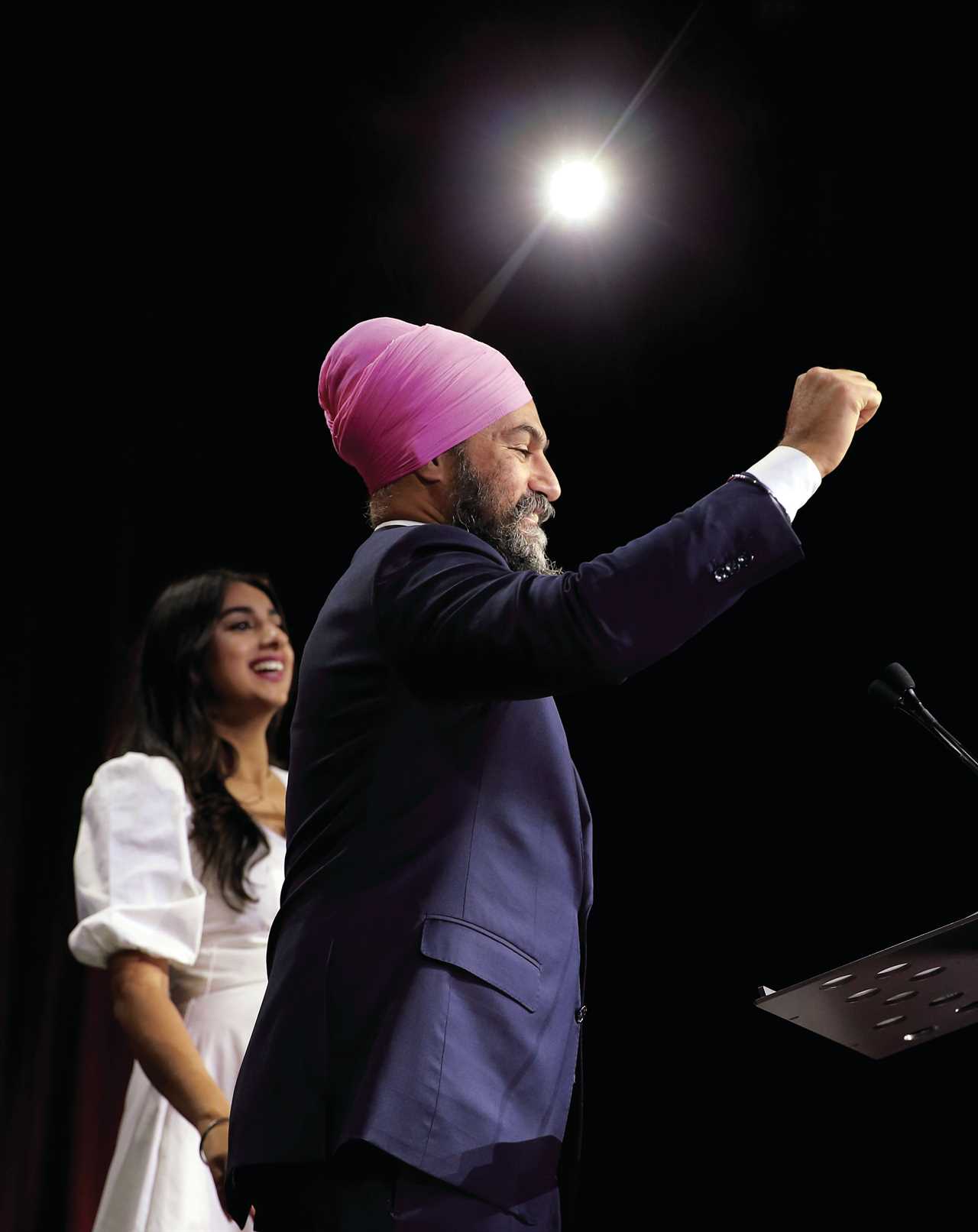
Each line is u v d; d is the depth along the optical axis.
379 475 4.07
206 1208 5.91
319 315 12.52
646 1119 10.86
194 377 12.70
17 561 12.14
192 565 12.45
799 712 10.80
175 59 11.76
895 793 10.30
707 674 11.32
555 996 3.49
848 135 10.27
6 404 12.30
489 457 4.03
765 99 10.51
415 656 3.45
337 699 3.70
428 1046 3.26
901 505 10.34
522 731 3.68
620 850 11.42
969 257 9.93
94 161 12.23
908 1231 9.78
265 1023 3.54
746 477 3.48
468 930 3.39
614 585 3.24
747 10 10.30
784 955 10.60
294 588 12.45
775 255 10.77
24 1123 11.27
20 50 11.65
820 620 10.73
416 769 3.55
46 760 11.90
